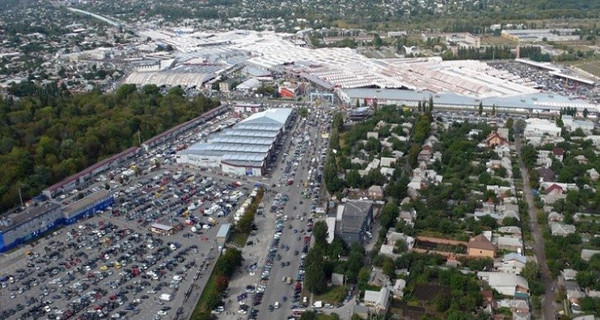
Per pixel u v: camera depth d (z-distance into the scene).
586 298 167.00
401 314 169.88
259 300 180.25
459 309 168.00
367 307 170.38
